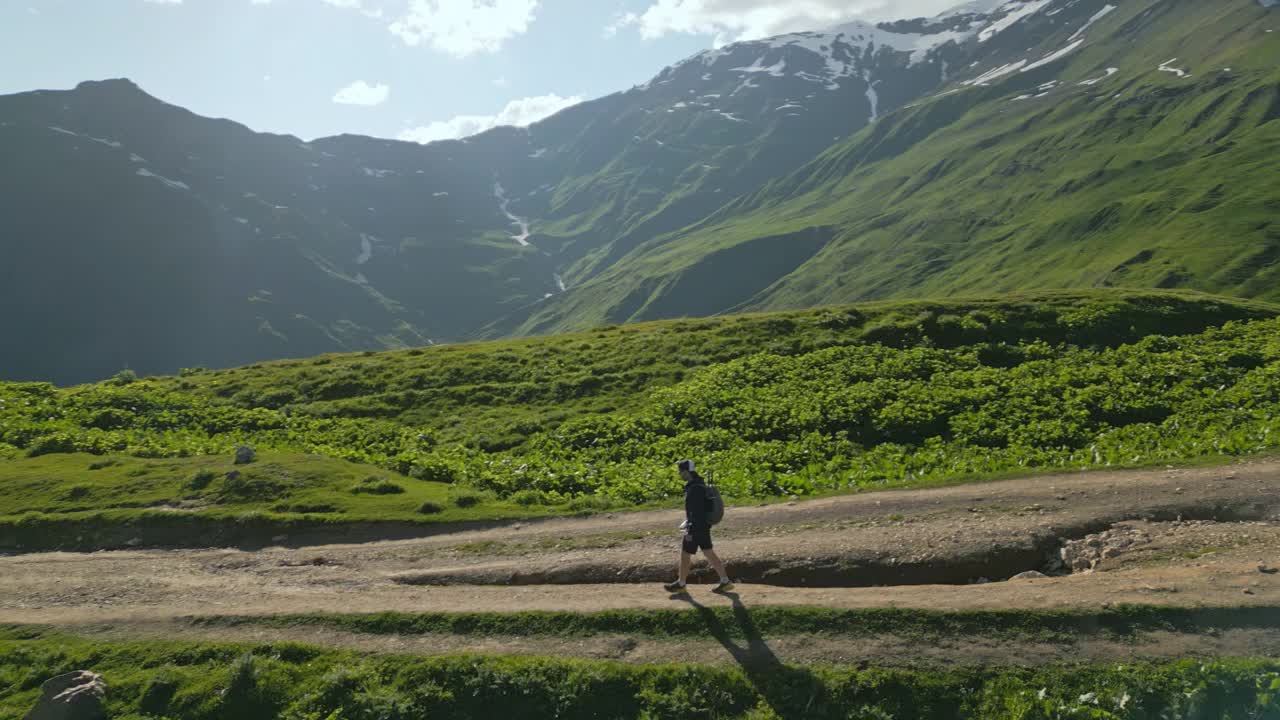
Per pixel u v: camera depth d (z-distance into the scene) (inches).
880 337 2050.9
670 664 595.2
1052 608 598.5
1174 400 1397.6
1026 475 992.9
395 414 1921.8
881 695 547.5
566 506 1080.8
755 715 544.1
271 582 857.5
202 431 1724.9
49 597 839.7
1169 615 573.3
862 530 836.6
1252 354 1628.9
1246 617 560.1
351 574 871.7
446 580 832.9
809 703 545.0
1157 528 756.6
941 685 546.9
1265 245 5851.4
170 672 647.8
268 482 1174.3
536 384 2010.3
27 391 2048.5
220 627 725.3
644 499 1111.6
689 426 1585.9
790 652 595.2
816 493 1050.7
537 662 609.3
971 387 1615.4
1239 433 1064.2
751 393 1717.5
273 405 2026.3
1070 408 1384.1
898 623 608.4
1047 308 2129.7
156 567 930.7
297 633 701.9
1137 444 1130.7
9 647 713.0
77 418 1761.8
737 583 757.9
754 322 2274.9
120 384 2277.3
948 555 746.2
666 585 717.9
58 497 1170.6
